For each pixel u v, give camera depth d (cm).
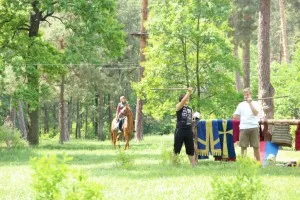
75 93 6341
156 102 4075
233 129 2223
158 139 6128
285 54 6556
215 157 2281
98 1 4134
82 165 2155
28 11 4147
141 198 1183
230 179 853
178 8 3800
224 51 3809
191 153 2039
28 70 4147
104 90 6800
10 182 1544
